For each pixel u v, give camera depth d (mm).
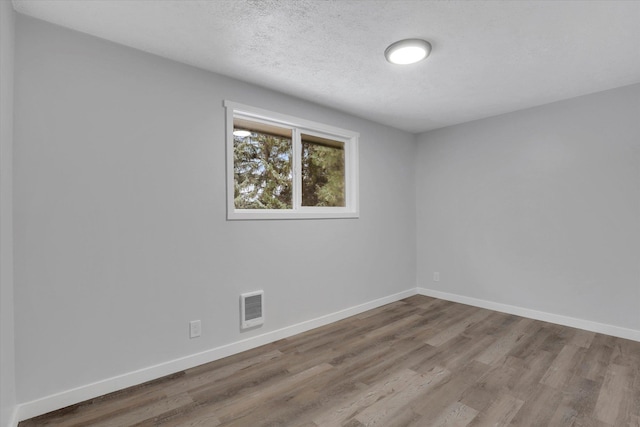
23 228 1755
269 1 1686
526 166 3436
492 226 3719
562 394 1987
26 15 1783
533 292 3408
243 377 2227
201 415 1812
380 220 3945
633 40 2074
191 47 2145
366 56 2283
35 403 1783
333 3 1706
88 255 1960
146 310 2178
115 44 2072
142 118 2168
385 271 4004
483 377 2199
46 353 1823
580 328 3082
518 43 2115
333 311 3381
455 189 4051
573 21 1869
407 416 1793
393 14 1806
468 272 3947
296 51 2211
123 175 2088
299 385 2119
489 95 3045
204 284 2445
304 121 3123
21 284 1746
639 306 2779
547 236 3301
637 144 2773
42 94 1821
